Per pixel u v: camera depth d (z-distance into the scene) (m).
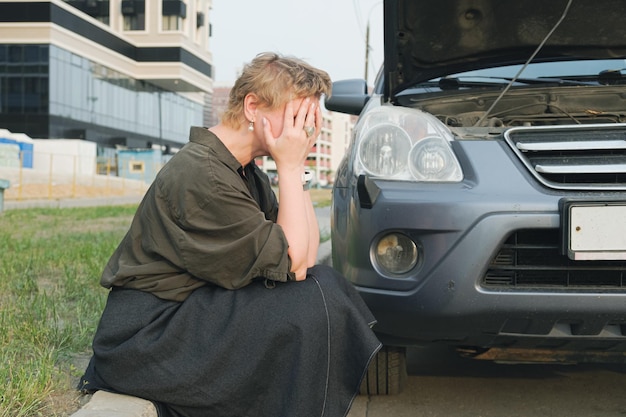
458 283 2.17
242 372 1.79
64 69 37.12
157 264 1.88
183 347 1.82
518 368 3.21
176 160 1.87
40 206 18.17
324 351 1.79
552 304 2.13
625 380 3.00
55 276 4.68
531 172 2.25
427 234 2.21
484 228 2.15
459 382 3.01
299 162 1.91
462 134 2.51
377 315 2.32
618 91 3.04
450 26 3.12
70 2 46.31
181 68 45.56
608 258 2.12
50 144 31.09
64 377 2.39
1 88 35.84
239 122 1.93
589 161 2.25
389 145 2.40
